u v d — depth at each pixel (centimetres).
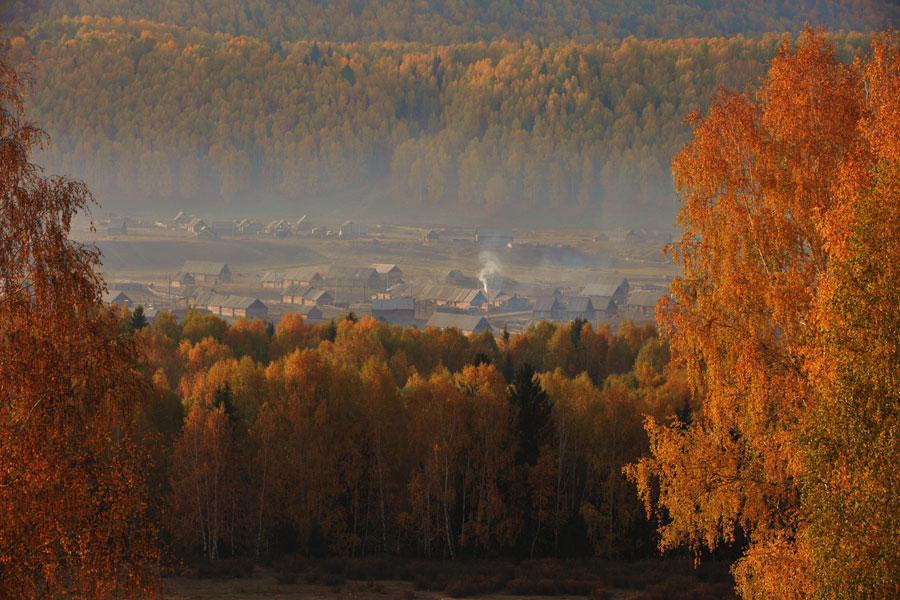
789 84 12250
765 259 12194
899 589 8525
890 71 11744
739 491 12206
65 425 9419
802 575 10712
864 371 8981
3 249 9319
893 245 9019
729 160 12531
